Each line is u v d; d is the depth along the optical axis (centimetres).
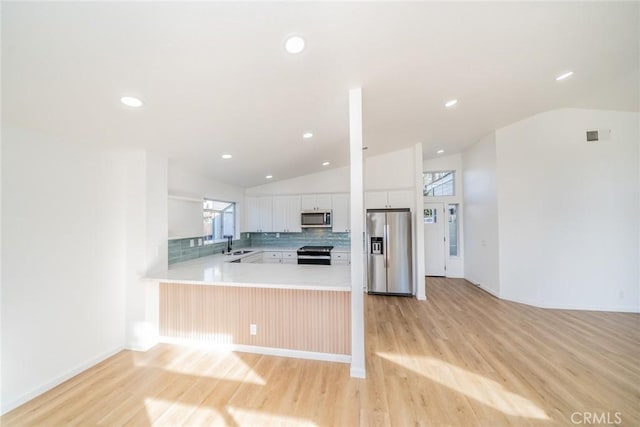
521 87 262
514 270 402
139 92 167
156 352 262
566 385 200
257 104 205
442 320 338
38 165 204
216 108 201
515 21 154
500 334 292
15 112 173
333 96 214
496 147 412
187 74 154
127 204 275
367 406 180
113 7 104
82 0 99
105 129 213
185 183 365
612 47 200
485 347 263
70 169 227
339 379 212
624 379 206
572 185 358
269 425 165
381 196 486
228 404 184
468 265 538
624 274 349
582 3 147
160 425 166
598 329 298
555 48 193
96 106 177
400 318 347
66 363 217
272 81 176
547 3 143
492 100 289
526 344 267
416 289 447
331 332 246
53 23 107
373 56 169
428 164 586
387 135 379
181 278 256
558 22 161
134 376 220
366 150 447
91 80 148
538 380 206
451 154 571
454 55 183
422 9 132
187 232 366
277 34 133
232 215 532
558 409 175
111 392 199
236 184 513
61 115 183
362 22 135
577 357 240
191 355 256
